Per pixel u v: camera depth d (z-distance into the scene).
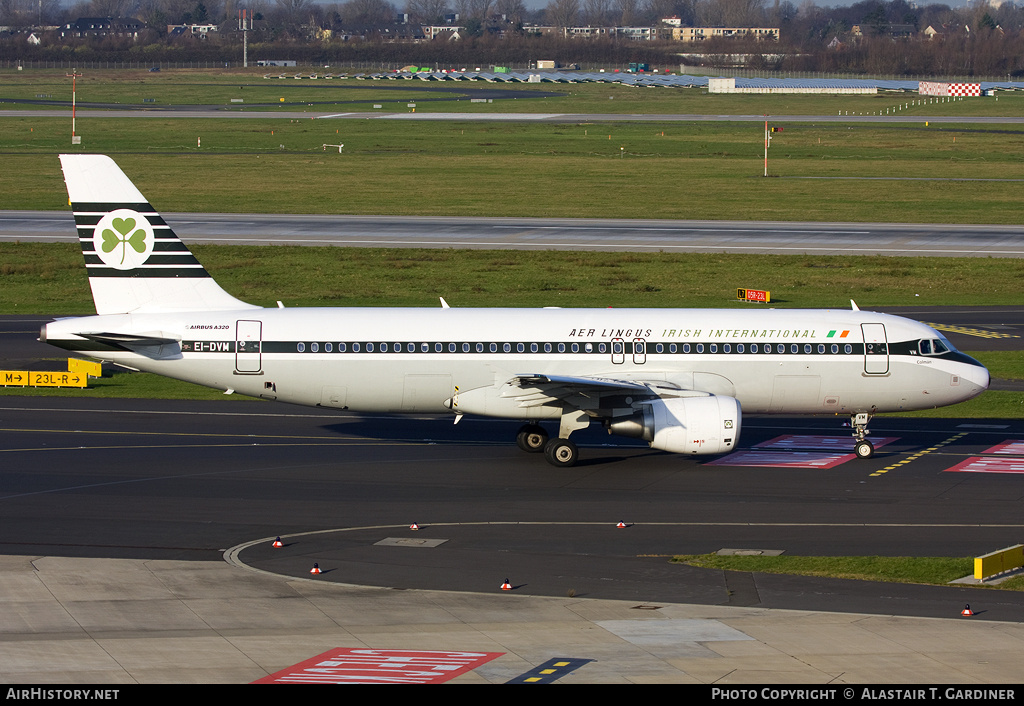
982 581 74.50
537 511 91.75
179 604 68.62
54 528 85.12
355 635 63.50
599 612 67.81
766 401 110.25
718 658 60.06
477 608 68.44
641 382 107.38
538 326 108.75
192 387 141.62
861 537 85.06
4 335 167.62
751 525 88.19
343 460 107.75
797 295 199.62
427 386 107.56
